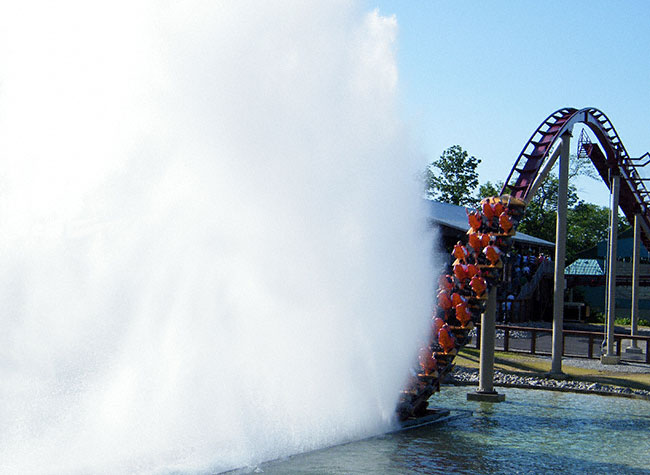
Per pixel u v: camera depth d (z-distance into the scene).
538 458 13.02
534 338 28.64
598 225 96.38
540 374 24.03
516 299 48.28
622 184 30.86
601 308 62.97
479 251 18.91
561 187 23.77
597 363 26.98
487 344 20.14
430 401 19.58
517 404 19.41
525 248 56.81
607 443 14.55
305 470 11.39
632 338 27.25
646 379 23.34
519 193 21.64
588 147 30.09
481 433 15.23
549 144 22.34
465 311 17.19
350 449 12.99
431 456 12.81
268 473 11.08
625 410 18.72
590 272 63.88
